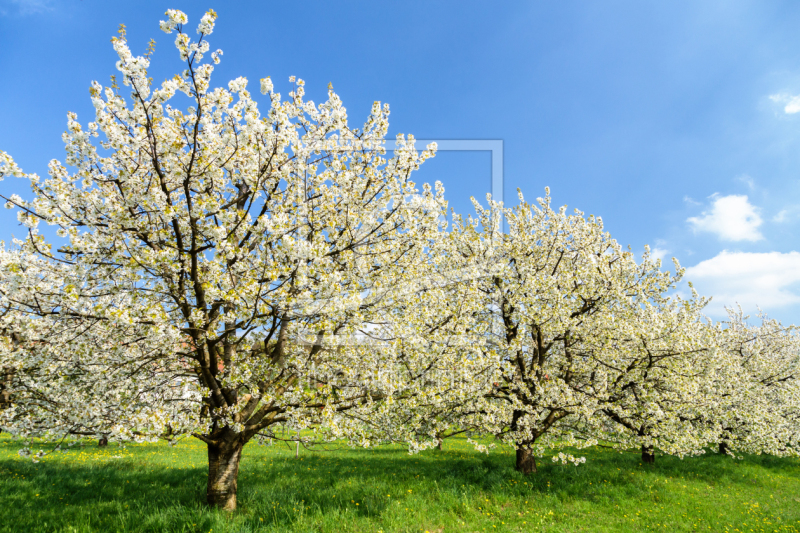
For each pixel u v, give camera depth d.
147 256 6.62
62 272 7.07
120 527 7.37
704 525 9.24
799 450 17.67
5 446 15.91
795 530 9.52
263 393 8.07
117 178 6.69
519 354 11.95
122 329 7.71
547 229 13.99
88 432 7.23
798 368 19.34
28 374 8.77
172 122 7.18
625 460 16.20
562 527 8.73
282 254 7.09
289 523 8.05
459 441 22.80
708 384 12.97
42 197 6.35
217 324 7.75
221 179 7.89
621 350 12.22
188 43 5.85
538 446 10.98
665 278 14.32
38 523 7.47
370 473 12.83
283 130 7.31
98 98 6.00
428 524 8.55
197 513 7.83
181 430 7.31
